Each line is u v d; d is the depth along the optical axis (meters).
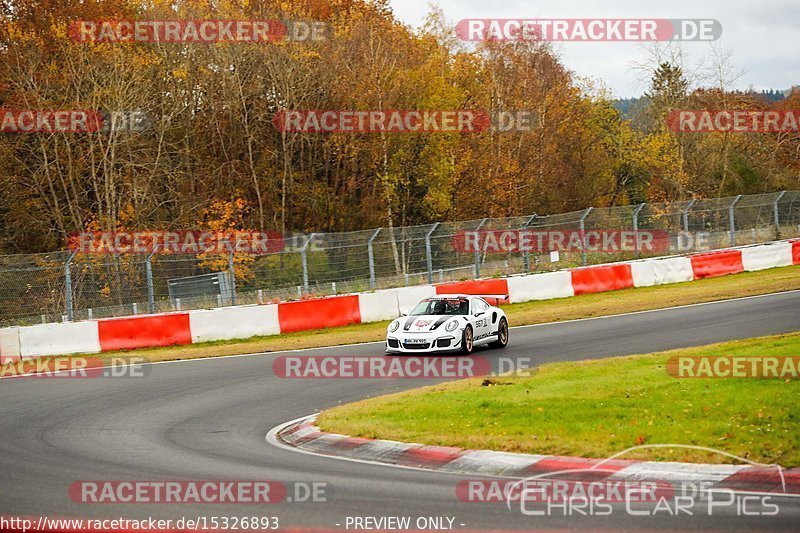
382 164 97.38
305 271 58.91
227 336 49.69
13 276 49.97
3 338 43.47
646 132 131.62
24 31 83.25
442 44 102.62
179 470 18.94
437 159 97.81
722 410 21.28
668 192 122.81
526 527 13.97
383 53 94.12
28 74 80.69
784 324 39.25
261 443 22.28
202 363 39.84
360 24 93.75
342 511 15.16
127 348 46.91
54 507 15.89
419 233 64.19
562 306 57.50
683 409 21.72
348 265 61.19
